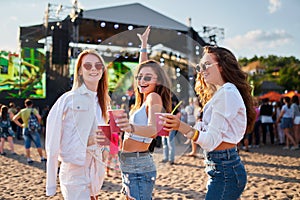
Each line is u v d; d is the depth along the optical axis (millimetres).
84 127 2570
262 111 11109
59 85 17047
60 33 16797
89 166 2666
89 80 2568
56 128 2572
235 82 2482
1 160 8125
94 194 2717
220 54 2471
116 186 5195
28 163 7672
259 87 47625
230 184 2352
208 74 2473
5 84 18703
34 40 18953
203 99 2561
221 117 2260
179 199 4539
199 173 6242
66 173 2621
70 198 2605
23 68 18859
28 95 18828
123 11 15000
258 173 6176
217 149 2369
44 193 4973
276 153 8906
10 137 9109
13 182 5754
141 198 2512
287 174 6062
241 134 2363
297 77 53688
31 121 7719
